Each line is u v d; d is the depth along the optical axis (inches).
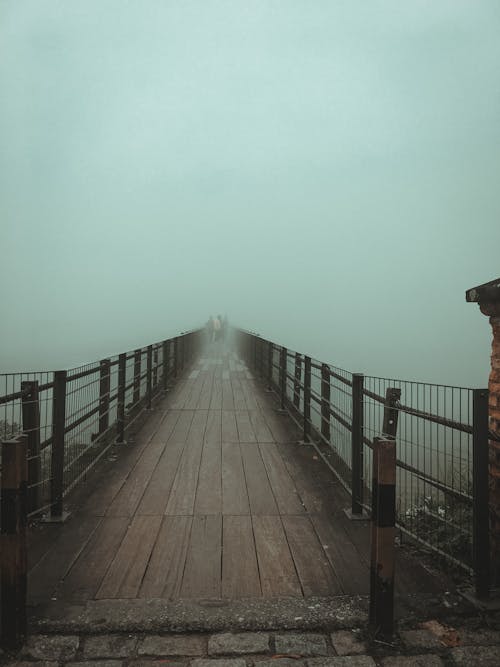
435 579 149.6
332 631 123.3
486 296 156.6
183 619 125.6
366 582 149.2
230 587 145.3
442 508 198.2
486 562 137.3
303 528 190.4
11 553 116.6
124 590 142.5
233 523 194.2
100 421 281.7
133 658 112.7
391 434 179.9
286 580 149.9
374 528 124.4
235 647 116.3
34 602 134.8
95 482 241.4
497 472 149.6
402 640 119.4
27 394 185.2
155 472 257.9
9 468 118.1
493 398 157.1
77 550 168.7
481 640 119.7
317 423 348.2
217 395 512.4
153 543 175.2
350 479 227.3
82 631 121.8
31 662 110.9
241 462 278.1
